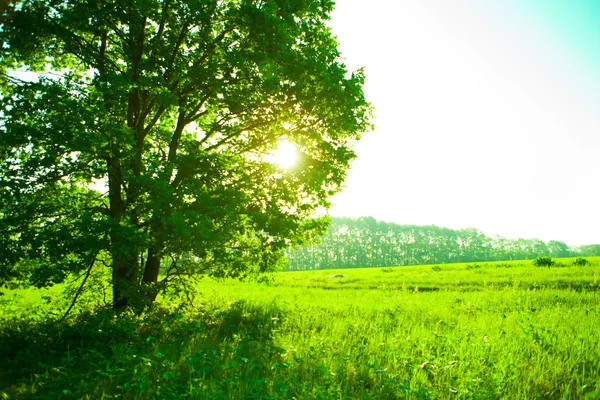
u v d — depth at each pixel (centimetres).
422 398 536
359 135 1445
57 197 1095
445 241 16475
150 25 1338
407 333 938
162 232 1016
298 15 1334
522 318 968
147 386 527
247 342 849
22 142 909
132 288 1034
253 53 1160
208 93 1252
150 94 1204
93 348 752
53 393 532
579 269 2842
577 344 756
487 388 564
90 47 1245
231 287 2306
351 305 1405
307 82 1262
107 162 1148
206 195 1047
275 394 512
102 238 944
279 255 1377
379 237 16050
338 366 659
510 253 16712
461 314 1165
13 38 1047
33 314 1185
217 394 511
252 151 1434
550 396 555
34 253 946
